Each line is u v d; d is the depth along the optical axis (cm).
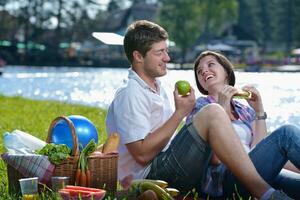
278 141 631
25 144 711
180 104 666
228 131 625
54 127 727
